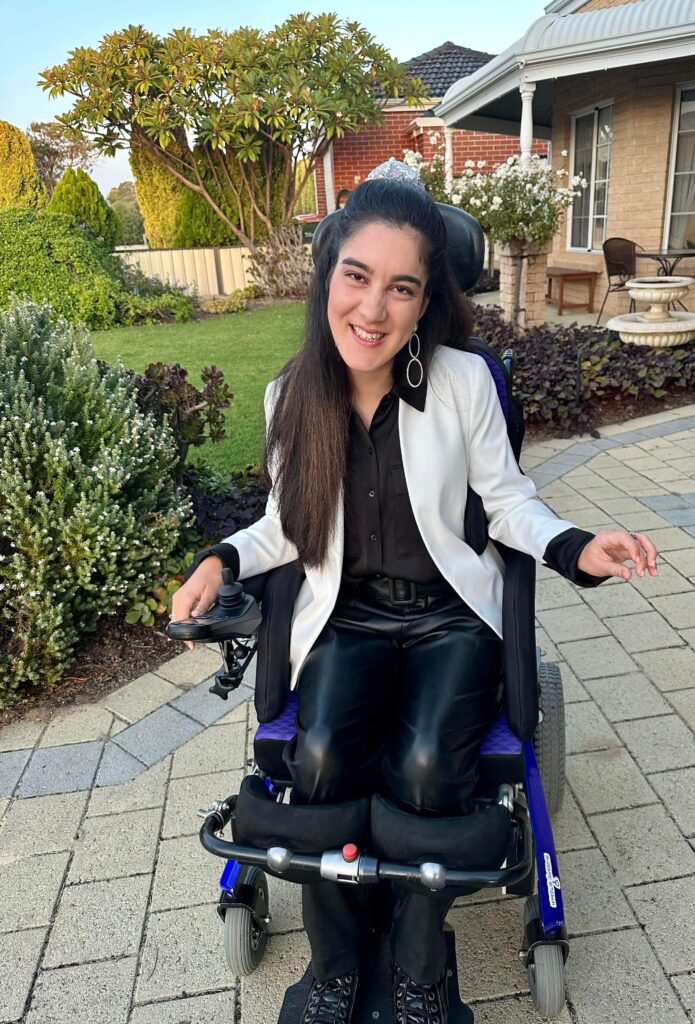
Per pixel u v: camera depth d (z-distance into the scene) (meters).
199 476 4.26
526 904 1.72
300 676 1.66
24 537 2.91
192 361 8.62
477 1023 1.71
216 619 1.49
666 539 3.87
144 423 3.39
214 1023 1.75
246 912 1.74
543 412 5.72
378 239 1.43
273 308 12.58
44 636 2.94
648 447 5.25
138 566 3.23
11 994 1.84
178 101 11.52
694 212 8.88
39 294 10.98
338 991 1.54
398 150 15.75
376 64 12.37
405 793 1.44
